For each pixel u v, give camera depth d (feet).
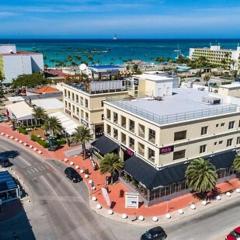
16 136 325.42
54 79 612.29
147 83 282.56
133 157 222.89
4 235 164.76
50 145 287.89
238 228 161.58
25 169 246.27
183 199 201.36
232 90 280.31
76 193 209.05
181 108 229.86
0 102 473.26
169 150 200.23
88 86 302.86
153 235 158.81
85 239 162.40
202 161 194.80
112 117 248.93
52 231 168.66
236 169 212.43
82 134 260.21
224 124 221.25
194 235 165.37
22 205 194.08
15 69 631.97
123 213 185.68
